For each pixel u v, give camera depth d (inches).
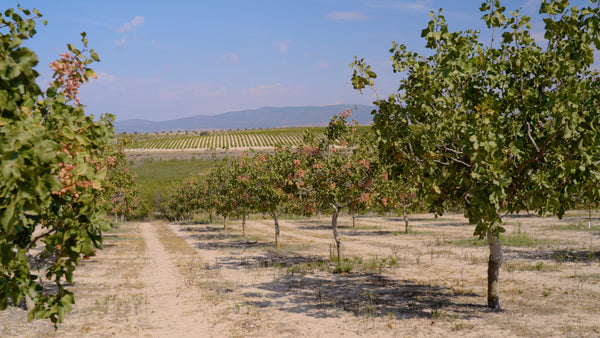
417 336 325.1
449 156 335.3
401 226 1359.5
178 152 5034.5
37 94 136.7
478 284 514.3
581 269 559.5
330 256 749.9
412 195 1121.4
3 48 127.9
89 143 184.1
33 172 123.5
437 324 353.7
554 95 299.0
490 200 299.0
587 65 331.6
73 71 203.9
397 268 641.6
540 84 350.9
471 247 820.0
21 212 125.6
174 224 1923.0
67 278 176.9
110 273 646.5
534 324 342.0
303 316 396.2
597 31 317.1
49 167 135.5
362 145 673.0
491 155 295.9
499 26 346.3
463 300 438.3
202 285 551.5
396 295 469.7
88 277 610.9
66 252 175.3
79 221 175.0
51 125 180.7
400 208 1148.5
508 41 347.9
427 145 323.3
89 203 172.2
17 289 162.6
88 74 207.0
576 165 296.7
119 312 419.2
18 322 374.3
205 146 5767.7
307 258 773.9
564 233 933.8
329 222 1658.5
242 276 613.3
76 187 172.4
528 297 433.7
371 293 474.3
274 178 818.8
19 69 128.4
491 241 396.2
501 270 581.6
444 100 318.3
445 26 328.2
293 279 582.2
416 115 349.7
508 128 338.6
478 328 338.0
